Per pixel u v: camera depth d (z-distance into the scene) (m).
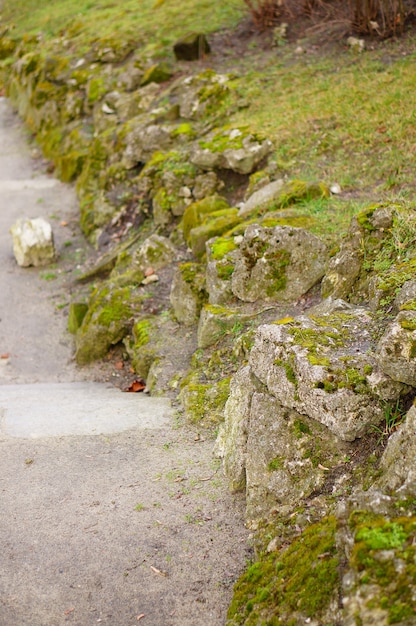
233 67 14.52
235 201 10.10
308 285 6.79
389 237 5.75
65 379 8.70
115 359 8.80
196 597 3.84
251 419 4.45
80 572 4.04
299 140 10.06
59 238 13.07
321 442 4.15
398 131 9.17
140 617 3.73
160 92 14.67
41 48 20.86
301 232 6.79
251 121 11.24
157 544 4.24
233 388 5.00
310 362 4.16
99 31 19.19
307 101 11.23
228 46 15.91
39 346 9.76
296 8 15.87
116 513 4.54
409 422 3.61
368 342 4.41
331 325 4.61
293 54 14.13
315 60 13.32
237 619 3.53
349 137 9.66
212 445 5.36
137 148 12.34
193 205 9.65
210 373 6.51
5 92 22.58
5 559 4.14
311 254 6.78
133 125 13.29
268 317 6.68
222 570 4.00
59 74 18.27
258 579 3.68
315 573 3.30
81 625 3.69
